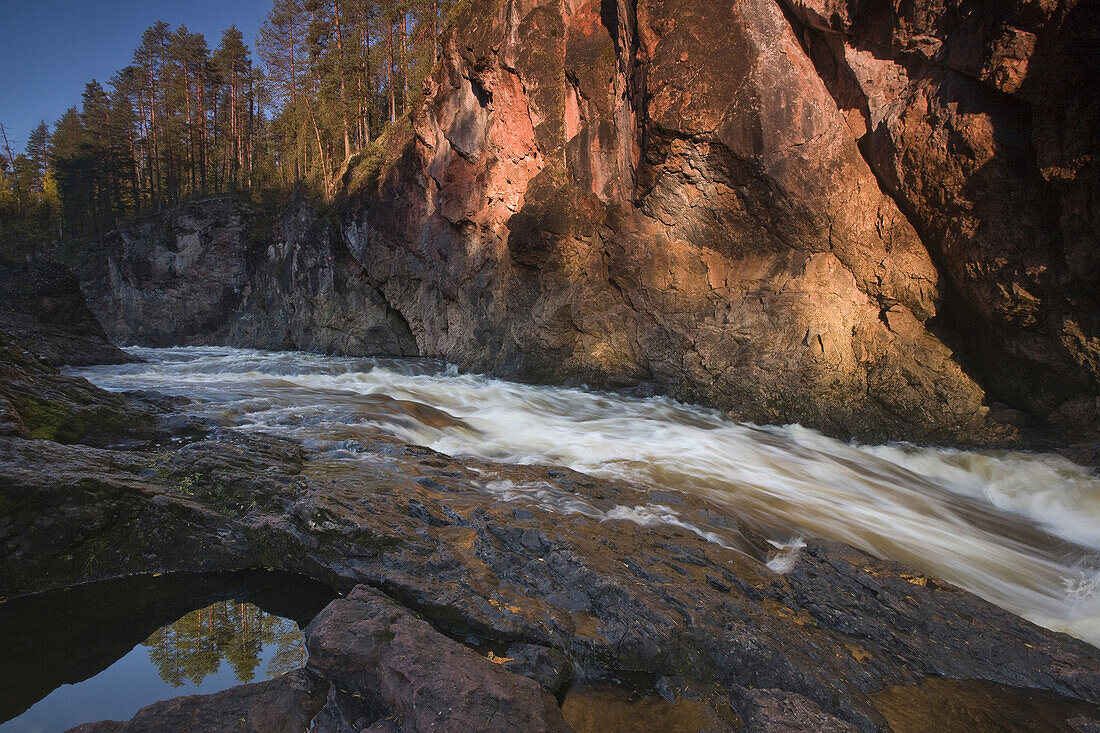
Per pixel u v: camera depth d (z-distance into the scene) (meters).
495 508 6.14
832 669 4.28
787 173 11.67
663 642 4.29
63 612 4.96
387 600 4.54
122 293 36.28
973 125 9.45
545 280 15.83
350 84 34.09
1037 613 5.53
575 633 4.36
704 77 11.92
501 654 4.26
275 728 3.51
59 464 5.75
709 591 4.96
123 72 51.19
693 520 6.58
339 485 6.34
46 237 53.56
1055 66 8.04
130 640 4.62
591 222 14.91
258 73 48.25
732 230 12.88
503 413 12.23
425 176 20.89
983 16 8.90
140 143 52.22
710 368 12.84
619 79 13.98
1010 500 8.77
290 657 4.41
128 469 6.23
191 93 48.03
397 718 3.48
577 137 15.25
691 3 12.05
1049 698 4.21
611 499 7.11
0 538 5.04
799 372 11.87
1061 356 9.54
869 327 11.75
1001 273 9.85
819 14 11.06
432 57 28.81
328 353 26.22
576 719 3.79
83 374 14.54
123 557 5.52
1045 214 9.18
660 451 9.79
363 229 24.28
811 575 5.57
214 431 8.28
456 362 19.08
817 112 11.42
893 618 5.02
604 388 14.62
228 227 33.38
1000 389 10.83
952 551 6.77
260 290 31.58
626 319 14.34
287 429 8.79
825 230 11.80
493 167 17.75
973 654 4.63
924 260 11.11
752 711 3.76
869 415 11.39
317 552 5.38
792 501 7.95
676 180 12.91
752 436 11.30
